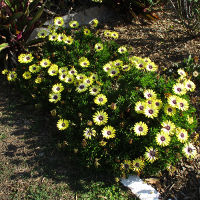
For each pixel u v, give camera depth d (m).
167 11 2.09
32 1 1.81
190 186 1.15
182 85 1.26
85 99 1.33
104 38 1.86
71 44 1.60
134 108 1.24
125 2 1.96
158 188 1.15
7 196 1.14
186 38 1.83
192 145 1.18
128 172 1.18
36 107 1.45
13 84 1.64
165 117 1.22
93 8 2.01
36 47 1.80
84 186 1.17
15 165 1.25
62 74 1.43
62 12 2.02
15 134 1.38
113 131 1.19
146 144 1.16
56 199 1.13
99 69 1.51
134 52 1.75
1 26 1.58
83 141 1.18
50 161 1.27
